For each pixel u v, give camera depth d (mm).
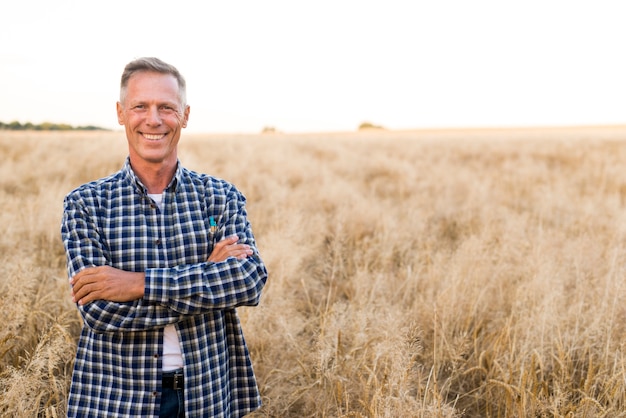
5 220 5691
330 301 4570
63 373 3273
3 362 3047
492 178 12695
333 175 12648
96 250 1874
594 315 3680
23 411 2531
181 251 1963
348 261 5293
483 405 3369
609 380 3025
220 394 1999
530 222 7293
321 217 6973
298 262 4730
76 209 1912
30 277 3453
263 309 3695
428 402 3002
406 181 11602
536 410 3033
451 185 11125
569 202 8664
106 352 1875
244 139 29875
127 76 1948
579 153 19969
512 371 3158
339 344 3260
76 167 11586
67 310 3809
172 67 1987
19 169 10867
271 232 5570
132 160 1992
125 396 1865
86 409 1894
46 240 5594
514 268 4816
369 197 9133
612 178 12742
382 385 2744
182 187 2012
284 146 22625
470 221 7383
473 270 4547
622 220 6234
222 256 1922
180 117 2006
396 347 2795
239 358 2141
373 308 3742
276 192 8609
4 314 3123
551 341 3410
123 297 1795
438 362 3498
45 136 21656
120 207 1938
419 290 4711
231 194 2129
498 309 4133
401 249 5840
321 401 3025
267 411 3123
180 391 1921
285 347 3578
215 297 1855
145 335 1867
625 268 4195
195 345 1920
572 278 4660
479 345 3764
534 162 17234
